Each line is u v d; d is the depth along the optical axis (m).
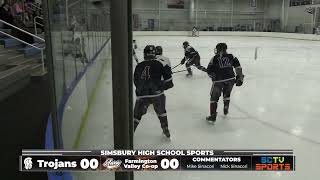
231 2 30.55
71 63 3.75
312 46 19.11
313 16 25.61
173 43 19.84
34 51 8.83
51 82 1.82
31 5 13.01
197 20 30.28
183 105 5.85
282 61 12.42
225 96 4.94
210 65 4.56
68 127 3.04
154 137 4.16
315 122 4.96
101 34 9.06
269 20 30.77
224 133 4.36
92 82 6.19
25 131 3.88
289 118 5.15
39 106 4.95
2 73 6.16
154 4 29.45
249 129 4.56
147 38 24.28
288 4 29.31
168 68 3.76
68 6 3.70
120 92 1.10
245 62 12.02
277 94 6.86
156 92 3.78
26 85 6.41
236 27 29.67
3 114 4.56
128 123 1.14
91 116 4.91
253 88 7.44
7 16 9.23
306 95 6.82
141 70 3.75
